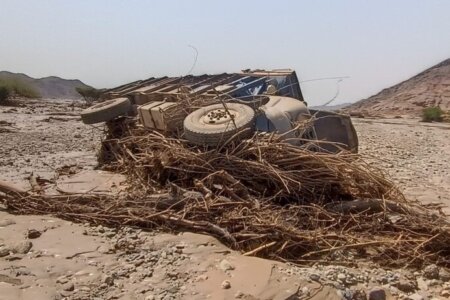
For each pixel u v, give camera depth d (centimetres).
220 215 759
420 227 773
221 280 584
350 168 857
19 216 798
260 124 923
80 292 549
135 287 568
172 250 661
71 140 1852
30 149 1595
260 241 698
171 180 916
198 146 906
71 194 867
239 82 1198
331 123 1056
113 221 768
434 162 1792
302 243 701
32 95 5166
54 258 632
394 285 609
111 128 1237
